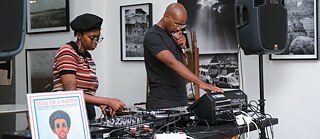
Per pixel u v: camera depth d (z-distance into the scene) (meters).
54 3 4.48
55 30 4.49
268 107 3.36
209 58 3.59
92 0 4.17
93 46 2.14
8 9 1.53
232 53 3.46
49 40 4.57
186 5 3.70
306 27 3.16
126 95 4.12
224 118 2.13
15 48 1.56
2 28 1.51
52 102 1.40
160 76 2.54
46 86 4.62
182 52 2.62
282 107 3.29
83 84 2.14
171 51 2.54
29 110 1.34
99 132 1.76
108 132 1.79
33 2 4.66
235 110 2.23
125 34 4.08
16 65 4.90
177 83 2.54
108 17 4.22
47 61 4.61
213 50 3.56
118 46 4.16
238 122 2.11
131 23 4.03
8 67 4.68
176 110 2.34
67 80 2.01
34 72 4.72
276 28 2.71
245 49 2.78
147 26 3.91
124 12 4.08
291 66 3.24
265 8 2.66
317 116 3.14
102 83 4.25
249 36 2.70
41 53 4.65
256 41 2.66
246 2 2.69
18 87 4.88
